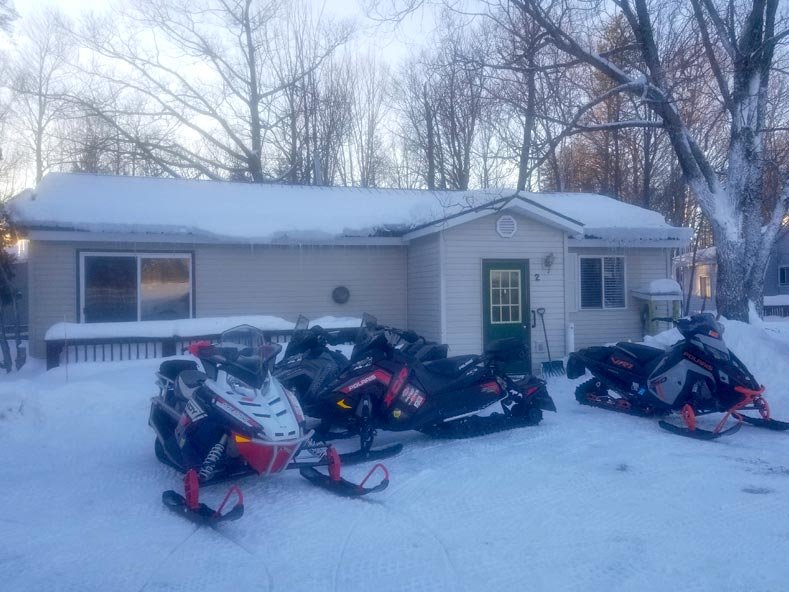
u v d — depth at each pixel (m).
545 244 13.77
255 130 28.03
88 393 9.34
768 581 4.40
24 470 7.23
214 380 6.32
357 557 4.87
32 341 12.77
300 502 6.11
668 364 8.95
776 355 10.94
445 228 13.02
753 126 13.23
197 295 13.69
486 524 5.46
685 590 4.29
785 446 7.94
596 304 15.93
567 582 4.41
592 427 9.02
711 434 8.23
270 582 4.49
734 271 13.04
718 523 5.42
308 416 7.70
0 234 13.74
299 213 14.44
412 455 7.71
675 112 12.66
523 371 13.34
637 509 5.75
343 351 11.42
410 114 27.14
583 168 25.09
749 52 12.96
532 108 12.59
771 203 17.30
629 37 13.74
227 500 6.03
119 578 4.58
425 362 8.49
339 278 14.61
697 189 13.41
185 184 15.57
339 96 30.94
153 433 8.60
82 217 12.43
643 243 15.72
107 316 13.12
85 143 27.36
